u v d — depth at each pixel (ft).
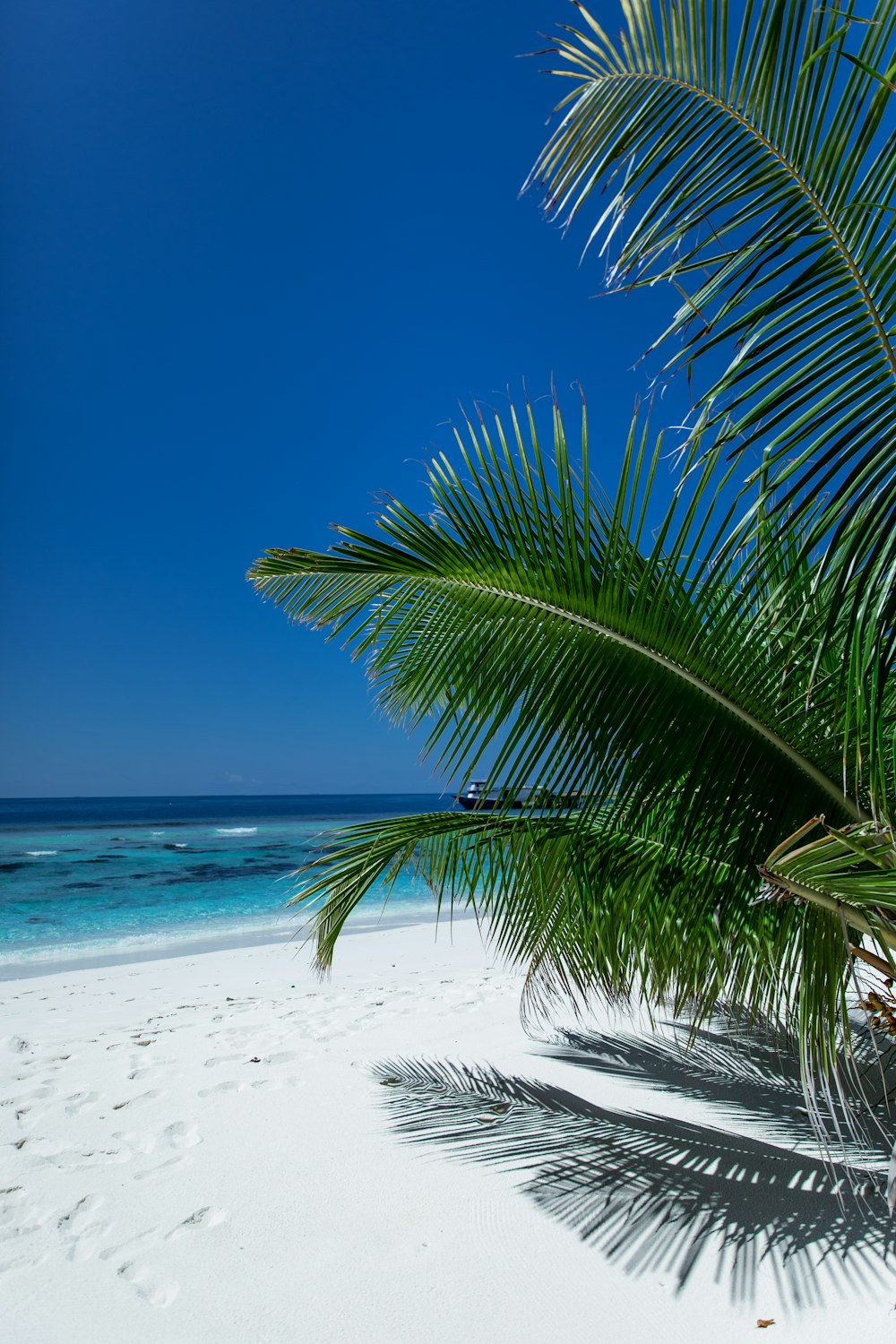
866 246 4.99
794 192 5.10
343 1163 10.27
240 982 24.07
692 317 5.24
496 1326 7.04
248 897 52.34
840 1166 9.57
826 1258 7.68
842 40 4.57
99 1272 8.02
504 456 8.00
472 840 10.65
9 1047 16.25
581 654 8.22
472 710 8.58
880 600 5.44
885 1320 6.74
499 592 8.50
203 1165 10.36
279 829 147.54
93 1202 9.43
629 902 9.66
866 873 5.89
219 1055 15.26
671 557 7.70
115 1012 19.90
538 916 10.52
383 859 11.55
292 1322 7.18
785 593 6.86
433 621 9.05
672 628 7.82
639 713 8.04
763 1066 13.57
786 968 8.55
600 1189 9.28
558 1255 8.04
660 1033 15.55
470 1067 13.89
